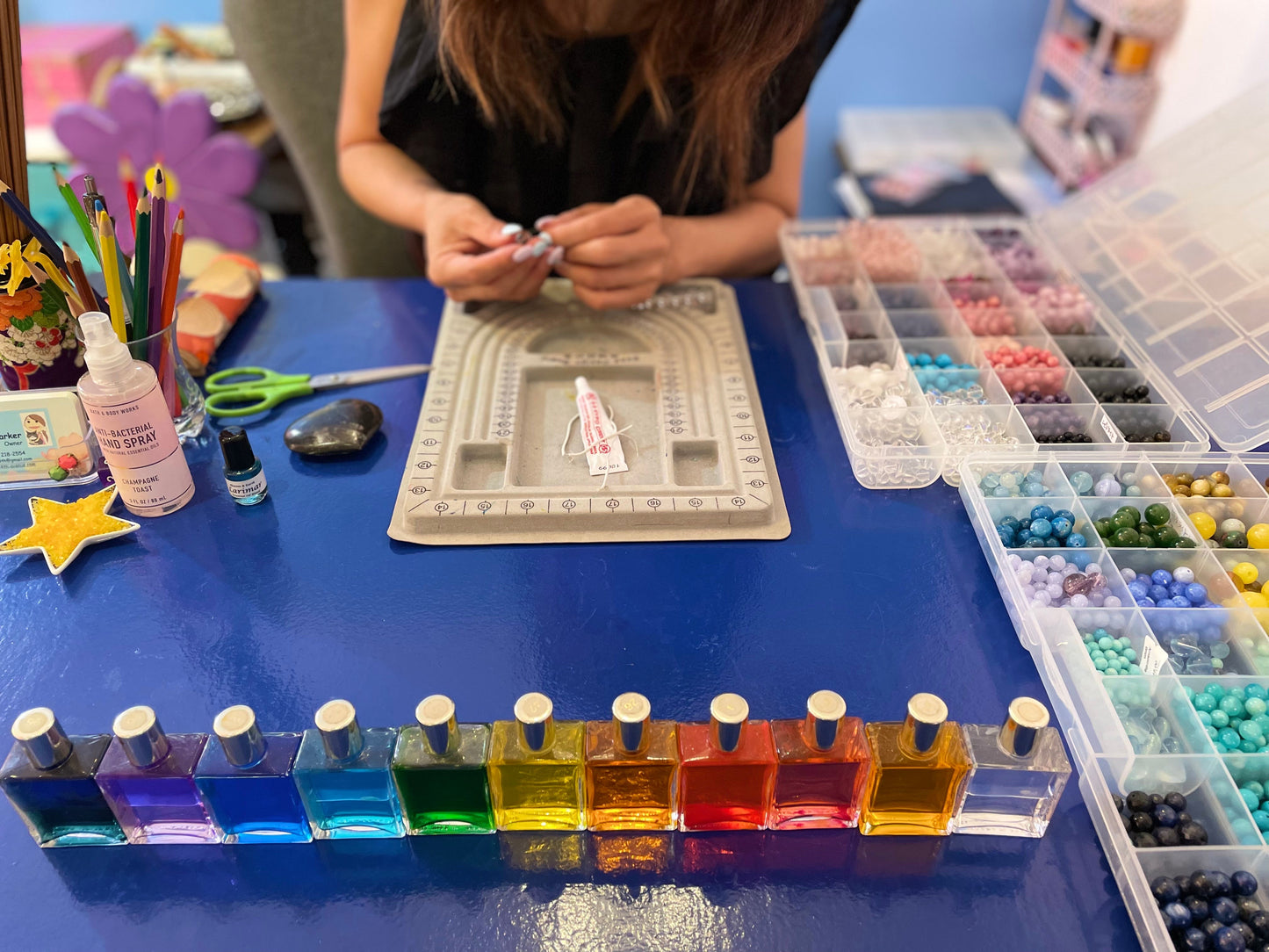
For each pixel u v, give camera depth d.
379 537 0.73
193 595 0.68
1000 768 0.51
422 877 0.53
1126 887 0.51
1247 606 0.65
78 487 0.78
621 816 0.55
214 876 0.53
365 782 0.52
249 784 0.52
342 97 1.33
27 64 1.99
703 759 0.52
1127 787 0.55
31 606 0.67
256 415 0.87
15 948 0.49
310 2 1.27
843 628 0.66
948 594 0.69
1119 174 1.09
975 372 0.88
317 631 0.65
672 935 0.50
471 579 0.69
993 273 1.04
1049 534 0.71
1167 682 0.60
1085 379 0.89
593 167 1.08
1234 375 0.81
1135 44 1.82
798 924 0.51
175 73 2.01
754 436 0.81
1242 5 1.52
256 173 1.80
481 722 0.57
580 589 0.69
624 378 0.90
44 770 0.51
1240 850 0.50
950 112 2.34
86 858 0.54
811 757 0.52
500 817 0.55
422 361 0.94
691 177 1.07
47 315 0.75
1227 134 0.99
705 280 1.05
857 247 1.06
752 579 0.70
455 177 1.10
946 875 0.53
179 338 0.91
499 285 0.95
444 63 0.95
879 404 0.85
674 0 0.91
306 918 0.51
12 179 0.73
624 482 0.77
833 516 0.76
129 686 0.61
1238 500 0.75
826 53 1.02
